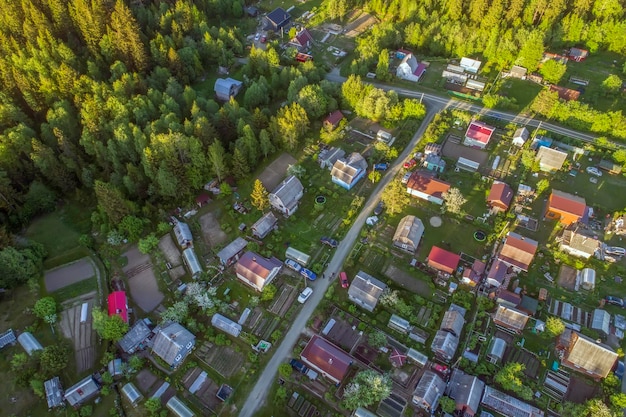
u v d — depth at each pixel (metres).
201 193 108.88
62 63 115.44
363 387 73.44
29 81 114.75
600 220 100.44
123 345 80.81
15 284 89.06
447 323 82.50
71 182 107.75
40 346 80.50
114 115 111.19
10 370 77.88
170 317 83.69
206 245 98.94
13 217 99.69
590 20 150.50
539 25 145.88
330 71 143.50
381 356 81.06
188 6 147.75
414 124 121.38
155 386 78.00
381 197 104.88
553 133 118.12
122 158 106.69
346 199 106.00
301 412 74.38
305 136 121.12
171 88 122.00
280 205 102.00
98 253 97.44
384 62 133.62
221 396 76.06
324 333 83.31
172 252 97.88
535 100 122.94
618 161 110.50
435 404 73.38
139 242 94.88
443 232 99.00
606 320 82.94
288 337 83.75
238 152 105.75
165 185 100.38
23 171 105.62
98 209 103.81
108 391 76.31
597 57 143.50
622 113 123.56
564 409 72.31
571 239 93.00
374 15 168.00
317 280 91.81
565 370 78.62
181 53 136.25
